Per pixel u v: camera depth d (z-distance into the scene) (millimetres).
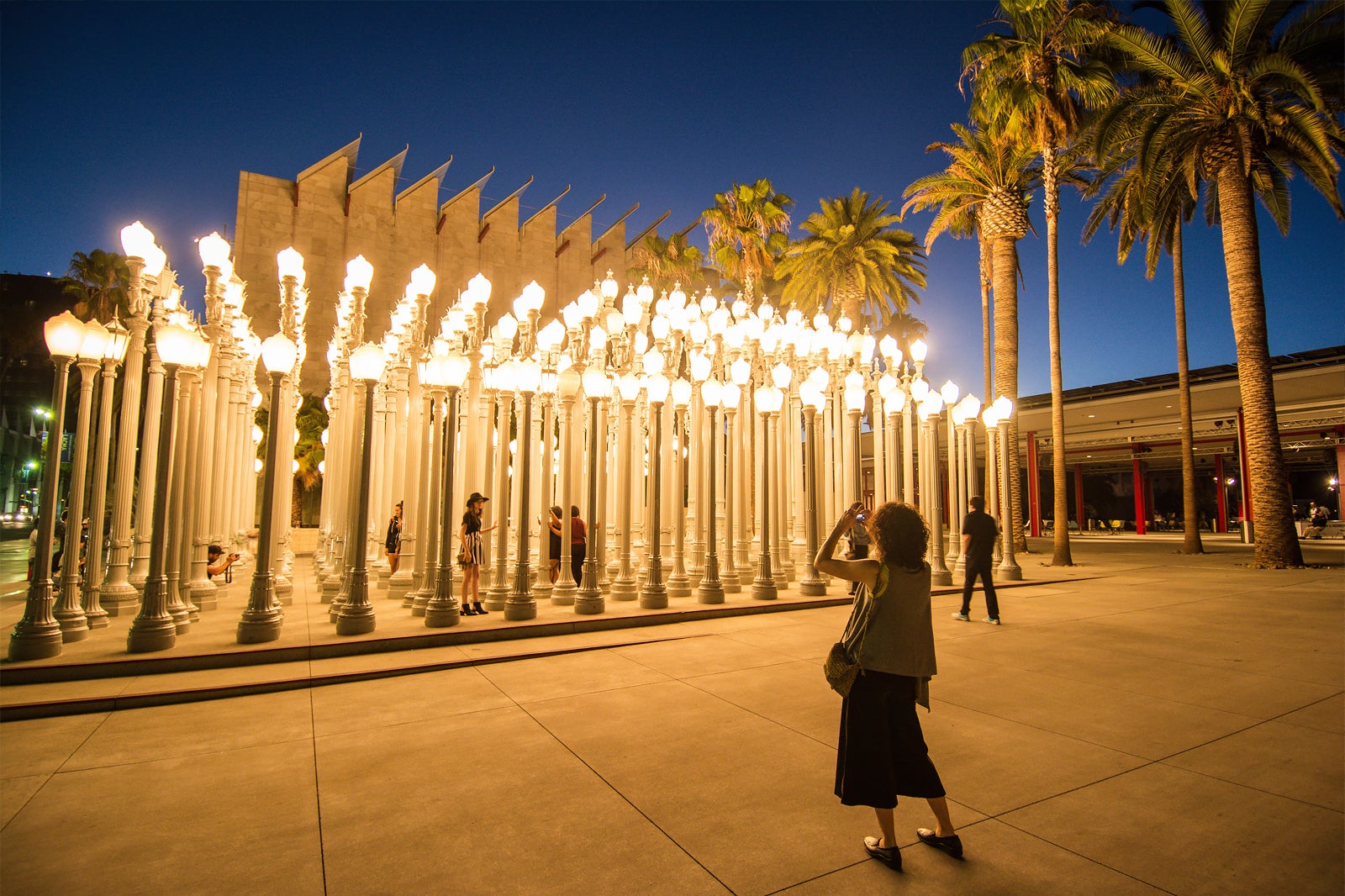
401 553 12500
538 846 3537
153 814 3924
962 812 3934
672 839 3617
